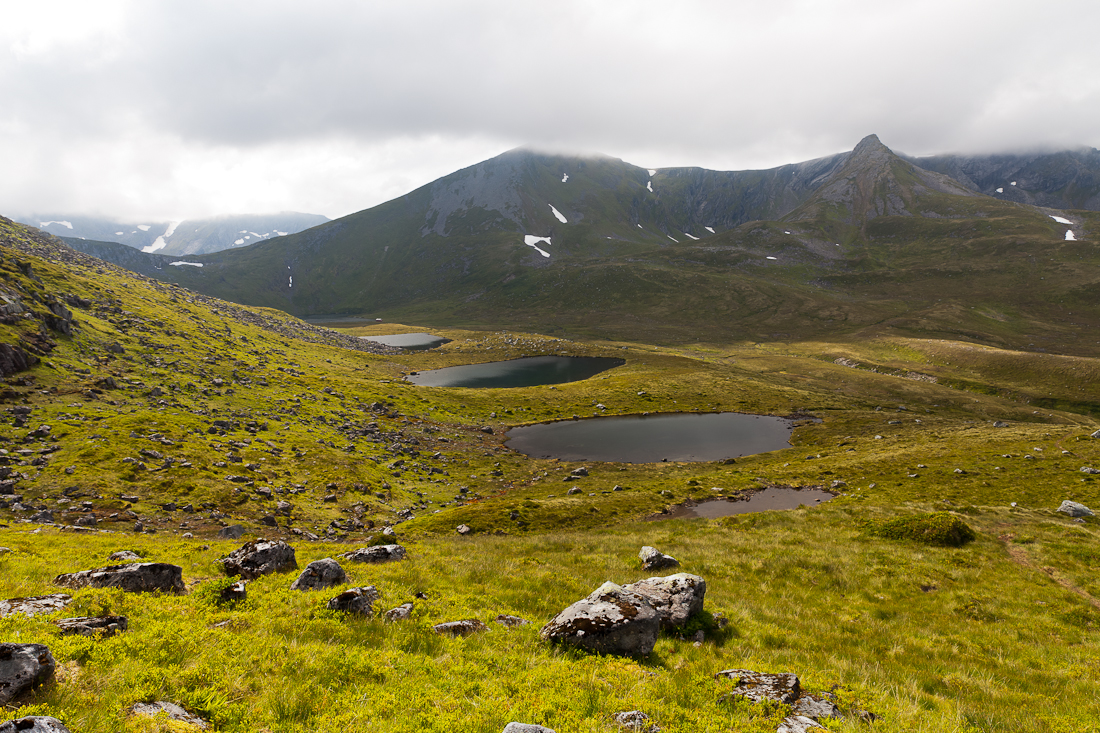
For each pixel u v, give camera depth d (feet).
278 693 32.65
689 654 52.26
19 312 306.55
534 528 167.94
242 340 541.75
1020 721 44.96
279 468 216.33
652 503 196.03
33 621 36.14
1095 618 76.23
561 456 323.57
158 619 43.16
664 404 471.21
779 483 221.87
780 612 76.33
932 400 528.63
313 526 166.09
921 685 54.19
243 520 157.58
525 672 41.32
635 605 52.39
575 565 94.94
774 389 530.68
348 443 283.79
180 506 157.48
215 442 225.15
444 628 51.03
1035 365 600.80
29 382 246.27
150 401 273.54
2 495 144.66
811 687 44.14
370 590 54.75
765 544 116.06
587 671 42.19
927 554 105.70
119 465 175.11
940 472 219.00
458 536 156.87
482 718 32.24
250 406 316.40
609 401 477.36
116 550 91.40
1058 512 144.46
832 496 203.41
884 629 71.97
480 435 365.40
